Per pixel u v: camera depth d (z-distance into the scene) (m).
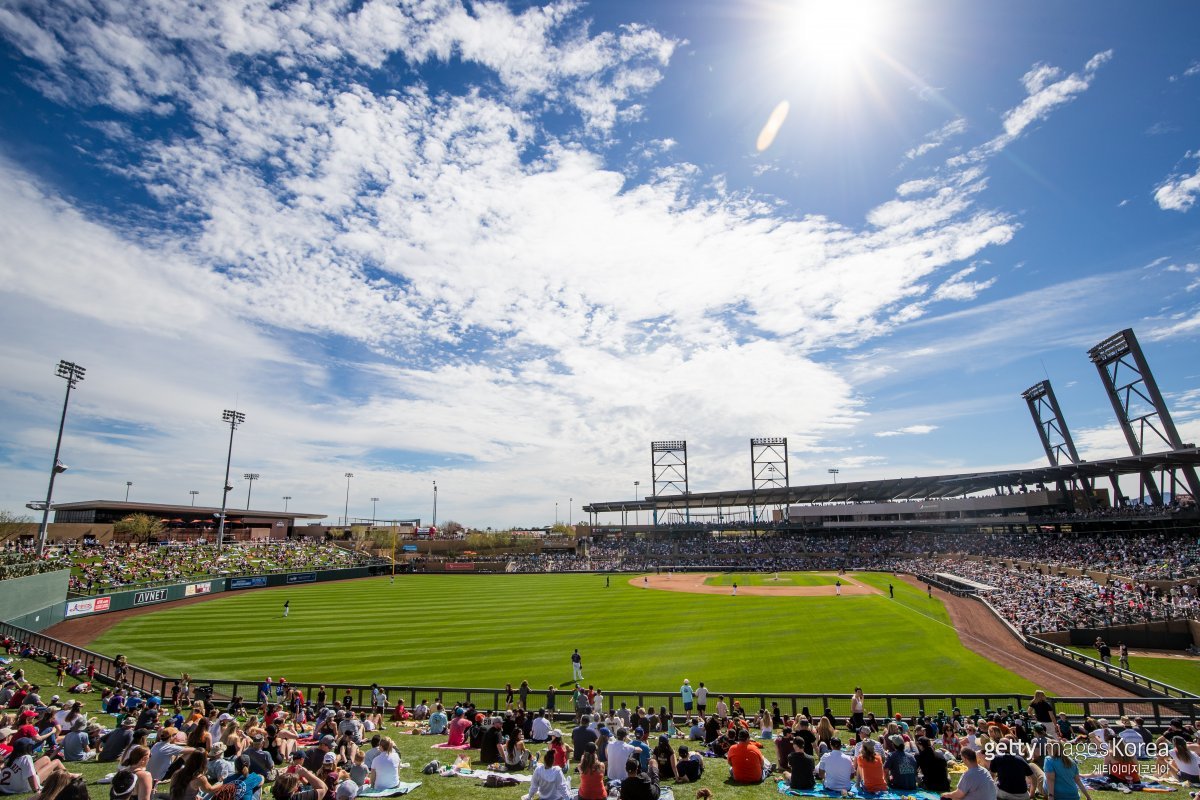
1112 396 68.44
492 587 76.62
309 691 24.58
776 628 41.09
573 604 57.25
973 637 37.19
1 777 10.42
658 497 117.25
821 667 30.12
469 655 34.62
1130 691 25.19
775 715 20.45
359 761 12.90
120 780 8.53
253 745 12.48
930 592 55.88
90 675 26.94
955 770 14.53
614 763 12.61
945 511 95.94
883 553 95.25
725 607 52.50
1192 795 11.97
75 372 59.69
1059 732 15.48
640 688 27.70
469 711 19.33
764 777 13.47
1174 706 19.30
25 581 42.12
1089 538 72.00
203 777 8.55
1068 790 10.02
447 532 168.50
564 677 29.77
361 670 31.50
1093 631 37.34
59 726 15.55
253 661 33.59
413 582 84.88
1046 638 37.09
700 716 20.56
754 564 98.06
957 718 19.00
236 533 115.31
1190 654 35.25
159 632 42.75
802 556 99.38
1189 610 37.91
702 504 120.88
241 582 73.12
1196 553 55.53
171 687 28.09
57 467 58.09
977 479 85.50
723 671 29.95
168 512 114.06
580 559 110.44
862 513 105.81
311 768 12.35
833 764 12.18
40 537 56.81
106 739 14.41
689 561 104.75
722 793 12.35
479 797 12.12
